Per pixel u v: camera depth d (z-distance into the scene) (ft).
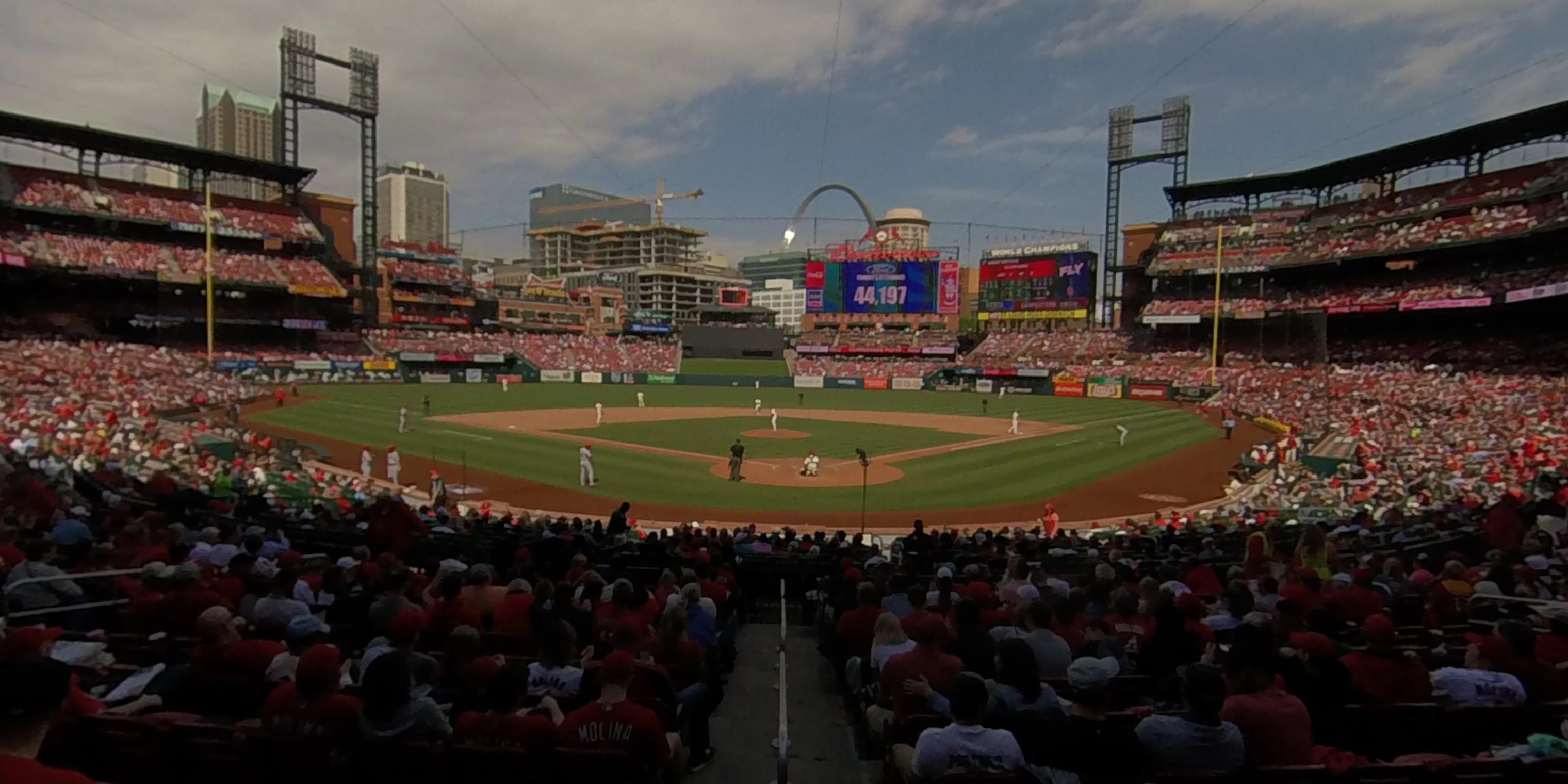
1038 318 346.13
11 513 43.78
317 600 32.58
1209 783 16.79
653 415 210.38
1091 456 143.95
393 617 23.22
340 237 333.62
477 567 32.24
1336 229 257.34
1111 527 89.51
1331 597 32.94
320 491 91.81
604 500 100.37
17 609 26.30
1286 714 17.87
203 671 21.08
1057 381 299.79
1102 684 18.25
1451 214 225.76
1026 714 18.45
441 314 419.95
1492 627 31.14
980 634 24.91
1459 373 192.34
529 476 115.44
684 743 22.81
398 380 301.02
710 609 30.48
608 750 17.03
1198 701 17.21
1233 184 290.76
